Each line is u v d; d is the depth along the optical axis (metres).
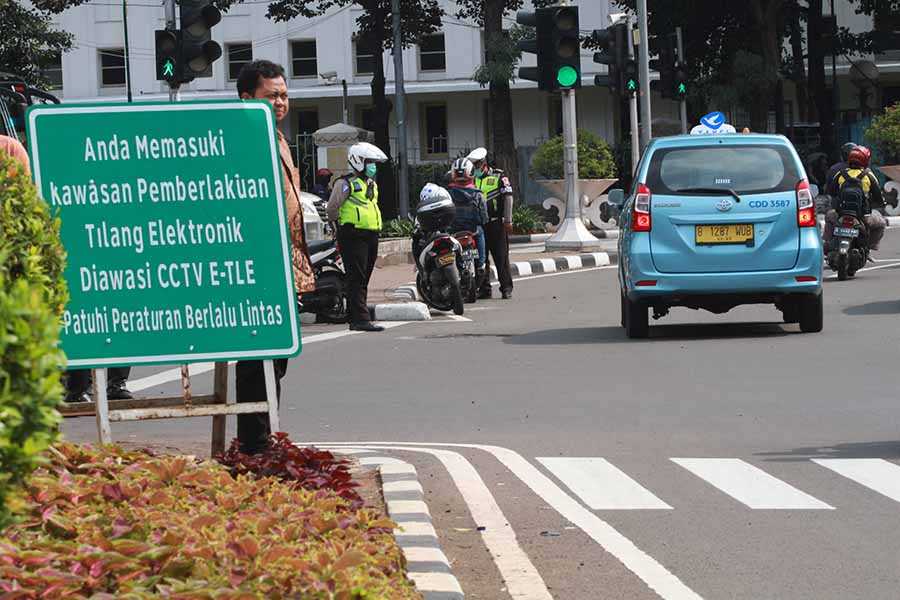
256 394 11.70
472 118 92.88
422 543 10.09
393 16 74.25
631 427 15.85
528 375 20.38
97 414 11.12
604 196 58.72
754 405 17.22
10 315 5.21
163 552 7.50
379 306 29.47
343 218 26.84
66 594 6.85
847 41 84.62
